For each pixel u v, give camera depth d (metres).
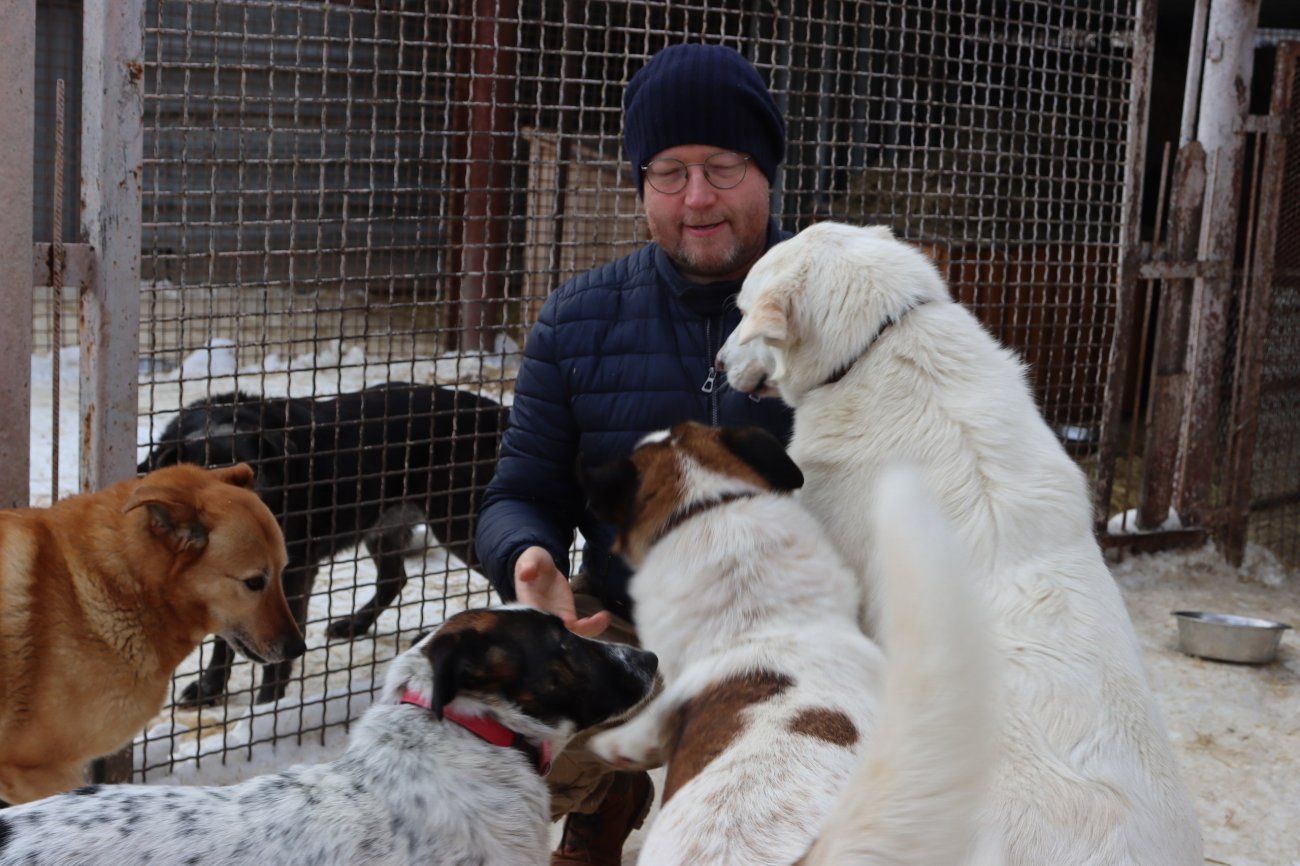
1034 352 8.80
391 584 5.49
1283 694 5.27
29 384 3.74
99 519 3.42
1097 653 2.54
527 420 3.56
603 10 9.26
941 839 1.70
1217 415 7.35
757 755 2.19
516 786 2.52
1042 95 6.16
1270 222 6.79
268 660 3.63
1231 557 7.05
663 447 2.77
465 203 4.57
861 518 2.88
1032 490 2.77
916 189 8.75
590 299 3.53
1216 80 6.76
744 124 3.33
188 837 2.25
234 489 3.61
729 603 2.54
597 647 2.62
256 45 10.35
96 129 3.67
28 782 3.39
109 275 3.73
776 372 3.18
